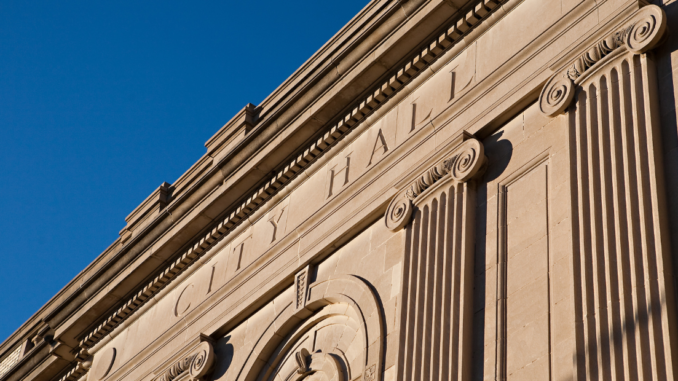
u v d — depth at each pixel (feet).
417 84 54.75
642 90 39.29
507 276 41.75
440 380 40.75
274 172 63.77
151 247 71.87
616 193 37.22
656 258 34.42
